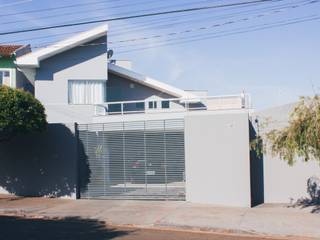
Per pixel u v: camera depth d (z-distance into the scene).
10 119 20.59
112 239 13.70
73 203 21.27
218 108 29.66
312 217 17.28
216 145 20.41
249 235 14.78
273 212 18.36
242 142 19.98
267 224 16.12
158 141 21.77
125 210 19.09
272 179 20.53
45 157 23.28
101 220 17.12
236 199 19.91
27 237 13.92
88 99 30.98
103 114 30.50
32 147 23.53
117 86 34.38
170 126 21.64
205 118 20.66
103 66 31.09
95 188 22.59
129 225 16.30
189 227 15.77
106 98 33.62
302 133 14.92
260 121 20.38
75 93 30.94
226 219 17.00
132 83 34.47
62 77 30.84
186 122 21.03
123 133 22.34
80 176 22.86
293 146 15.04
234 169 20.03
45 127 22.58
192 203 20.61
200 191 20.66
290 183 20.36
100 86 31.12
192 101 32.47
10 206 20.41
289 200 20.38
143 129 22.03
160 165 21.69
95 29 30.69
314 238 14.34
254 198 20.62
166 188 21.55
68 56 30.94
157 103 34.62
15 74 30.70
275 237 14.52
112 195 22.33
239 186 19.92
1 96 20.61
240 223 16.28
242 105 27.88
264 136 19.88
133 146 22.16
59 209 19.61
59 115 30.67
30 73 31.72
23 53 32.03
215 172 20.36
